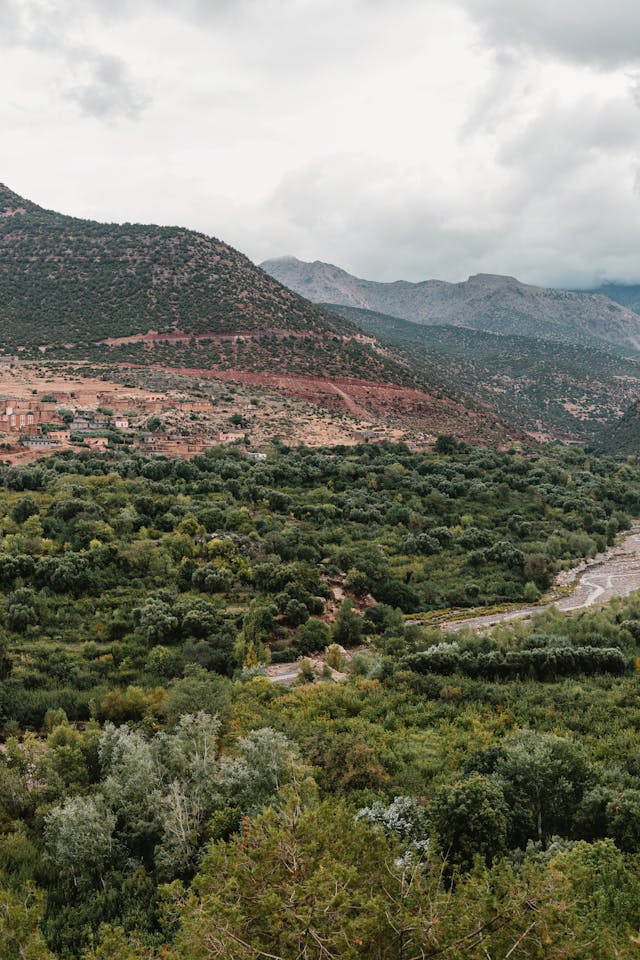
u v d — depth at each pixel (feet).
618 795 126.41
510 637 248.11
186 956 70.03
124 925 109.60
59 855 123.75
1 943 79.97
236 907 67.46
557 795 130.11
